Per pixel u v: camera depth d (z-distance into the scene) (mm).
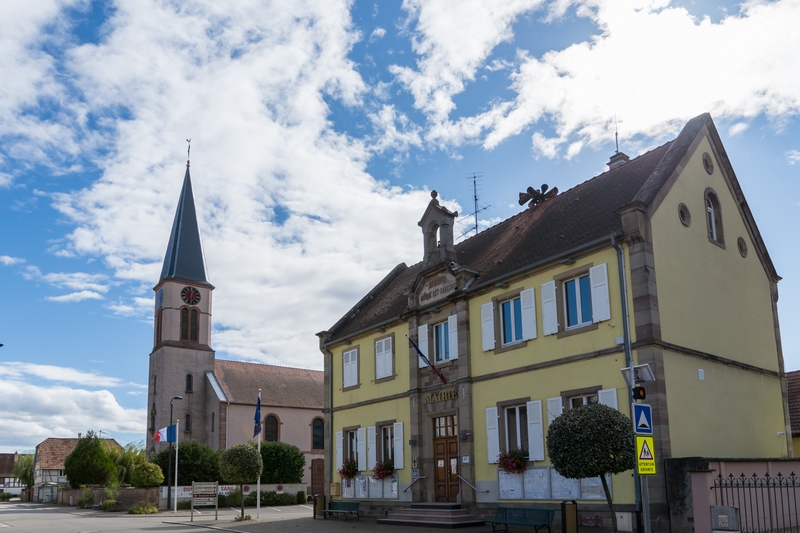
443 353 25719
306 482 62688
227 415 59500
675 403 18422
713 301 21234
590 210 22984
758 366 22641
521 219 27750
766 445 21922
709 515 15477
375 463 28203
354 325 31875
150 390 63656
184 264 65312
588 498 19109
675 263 19922
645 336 18359
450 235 26359
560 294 21016
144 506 40500
